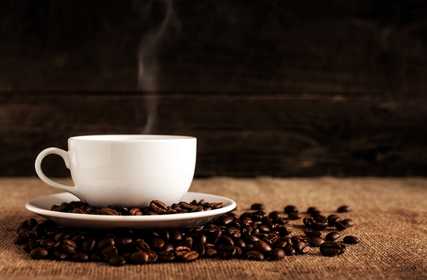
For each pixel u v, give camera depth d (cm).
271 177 114
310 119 114
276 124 114
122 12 112
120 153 65
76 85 111
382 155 115
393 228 75
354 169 115
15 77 111
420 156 115
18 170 111
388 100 115
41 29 111
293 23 114
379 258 63
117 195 66
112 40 112
